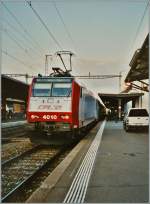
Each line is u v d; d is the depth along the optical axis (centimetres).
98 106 4125
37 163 1200
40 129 1655
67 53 2073
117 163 1019
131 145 1524
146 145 1523
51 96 1672
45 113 1653
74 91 1691
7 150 1546
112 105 7562
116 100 5578
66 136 1645
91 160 1078
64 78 1717
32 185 880
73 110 1659
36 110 1664
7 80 3350
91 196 639
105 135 2117
